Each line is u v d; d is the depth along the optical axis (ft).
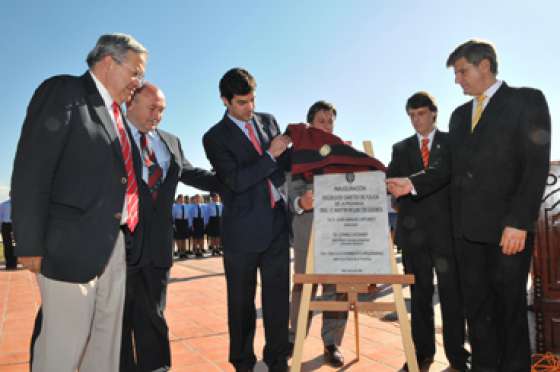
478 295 8.07
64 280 5.77
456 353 9.01
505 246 7.14
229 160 8.54
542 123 7.08
